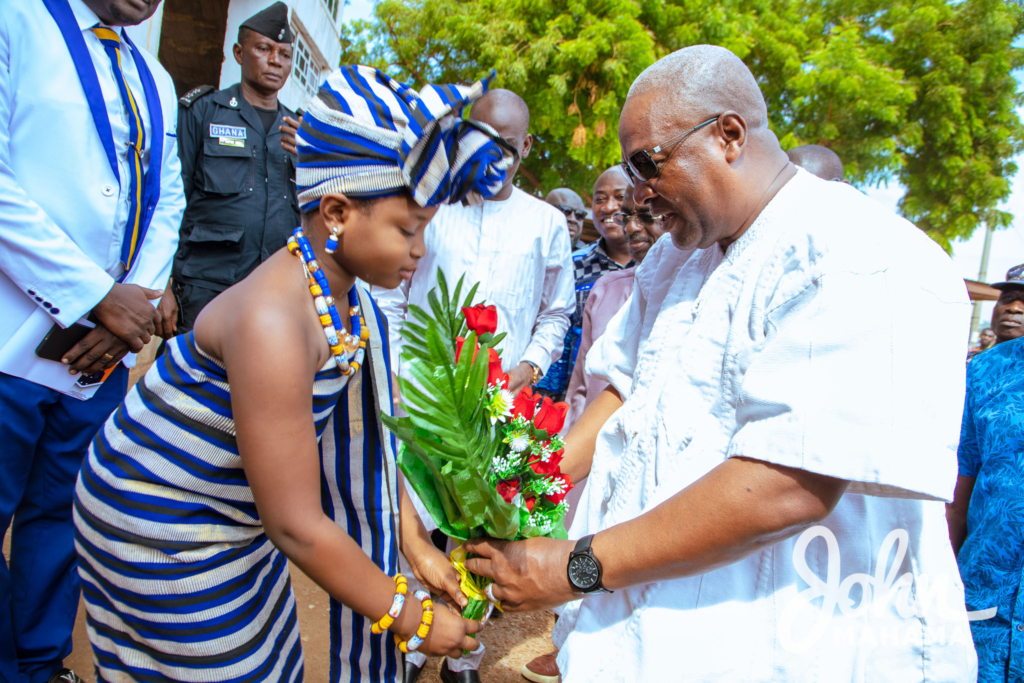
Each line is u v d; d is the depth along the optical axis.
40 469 2.23
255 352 1.18
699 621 1.31
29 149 2.01
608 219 3.88
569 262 3.15
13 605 2.21
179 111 3.61
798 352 1.18
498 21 11.28
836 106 12.84
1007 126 13.59
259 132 3.68
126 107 2.24
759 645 1.30
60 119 2.03
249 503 1.38
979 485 2.20
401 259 1.28
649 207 1.50
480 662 2.78
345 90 1.22
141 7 2.18
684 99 1.36
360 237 1.26
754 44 12.23
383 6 12.60
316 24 9.59
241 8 7.57
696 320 1.45
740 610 1.31
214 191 3.56
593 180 12.76
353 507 1.58
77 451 2.27
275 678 1.45
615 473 1.56
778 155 1.46
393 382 1.69
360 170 1.20
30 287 1.96
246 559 1.39
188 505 1.31
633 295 1.82
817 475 1.15
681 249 1.56
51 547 2.25
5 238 1.91
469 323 1.54
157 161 2.38
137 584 1.31
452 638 1.46
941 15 13.41
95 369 2.14
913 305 1.16
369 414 1.54
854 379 1.13
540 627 3.21
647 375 1.53
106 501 1.31
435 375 1.28
